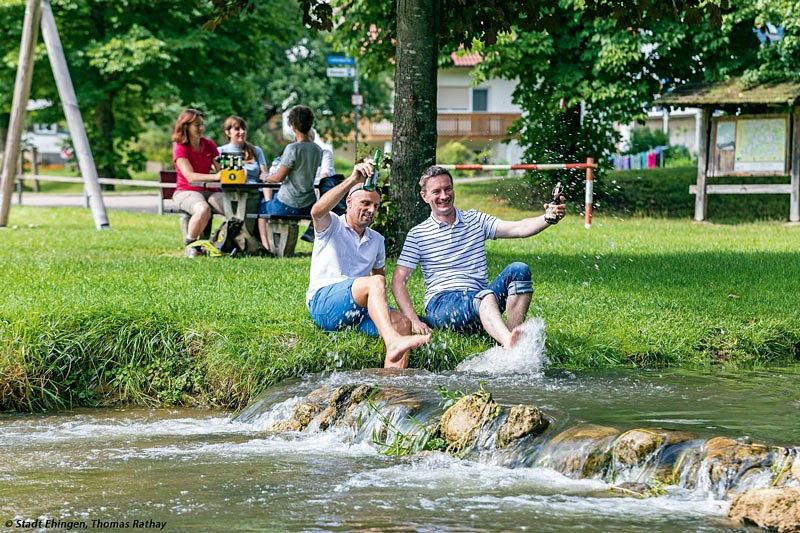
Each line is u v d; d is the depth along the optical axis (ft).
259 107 169.68
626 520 14.05
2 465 18.04
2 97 120.78
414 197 38.86
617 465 16.15
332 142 185.16
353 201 25.59
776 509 13.60
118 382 24.64
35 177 90.94
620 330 27.14
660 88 82.38
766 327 27.68
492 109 177.06
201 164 45.60
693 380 23.02
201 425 21.89
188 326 25.58
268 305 28.35
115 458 18.52
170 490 16.08
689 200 83.10
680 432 16.31
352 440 19.65
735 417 18.51
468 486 15.99
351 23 85.40
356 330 25.18
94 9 115.24
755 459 15.05
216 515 14.62
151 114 141.18
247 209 43.01
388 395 20.49
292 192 42.42
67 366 24.71
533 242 53.52
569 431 17.26
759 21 72.38
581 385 22.15
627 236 58.44
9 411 23.79
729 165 72.59
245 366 23.93
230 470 17.43
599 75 80.33
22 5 109.81
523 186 82.94
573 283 35.37
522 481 16.24
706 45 77.20
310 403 21.16
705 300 31.78
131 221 69.46
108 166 125.29
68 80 60.59
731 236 58.95
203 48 111.96
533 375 23.36
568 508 14.67
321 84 169.99
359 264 25.79
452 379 22.53
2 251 44.70
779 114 70.95
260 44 119.96
